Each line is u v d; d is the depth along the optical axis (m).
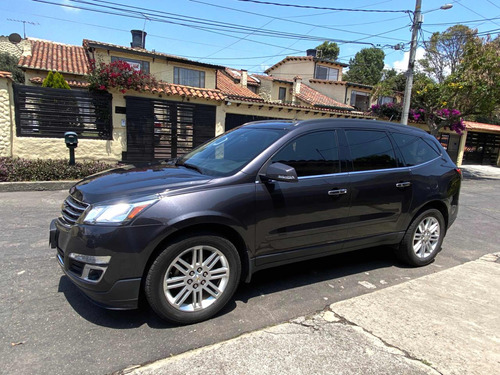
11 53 27.48
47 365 2.28
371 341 2.64
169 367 2.29
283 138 3.33
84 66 16.97
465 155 24.64
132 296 2.63
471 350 2.57
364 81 43.81
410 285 3.66
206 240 2.81
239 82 24.41
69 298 3.16
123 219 2.56
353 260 4.51
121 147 11.13
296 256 3.39
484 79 14.87
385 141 4.02
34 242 4.50
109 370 2.26
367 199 3.70
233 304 3.20
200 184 2.90
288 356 2.44
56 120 9.96
